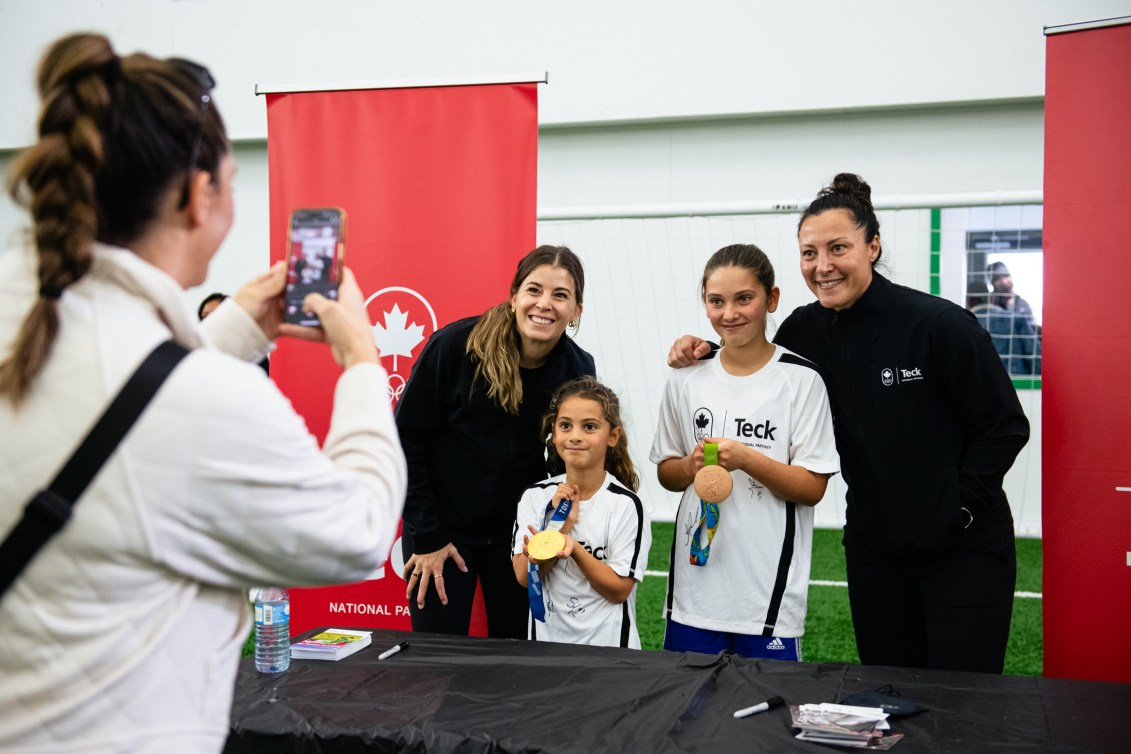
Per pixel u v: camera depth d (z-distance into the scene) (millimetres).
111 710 755
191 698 795
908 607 2258
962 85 5715
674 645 2316
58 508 725
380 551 848
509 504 2469
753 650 2229
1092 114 2277
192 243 856
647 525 2311
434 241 2758
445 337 2375
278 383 2848
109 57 784
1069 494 2330
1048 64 2311
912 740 1305
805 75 5945
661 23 6129
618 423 2396
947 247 5934
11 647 750
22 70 6539
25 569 734
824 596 4531
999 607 2135
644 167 6285
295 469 789
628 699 1473
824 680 1561
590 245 6422
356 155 2793
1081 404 2312
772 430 2240
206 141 828
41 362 745
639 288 6375
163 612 779
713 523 2172
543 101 6320
